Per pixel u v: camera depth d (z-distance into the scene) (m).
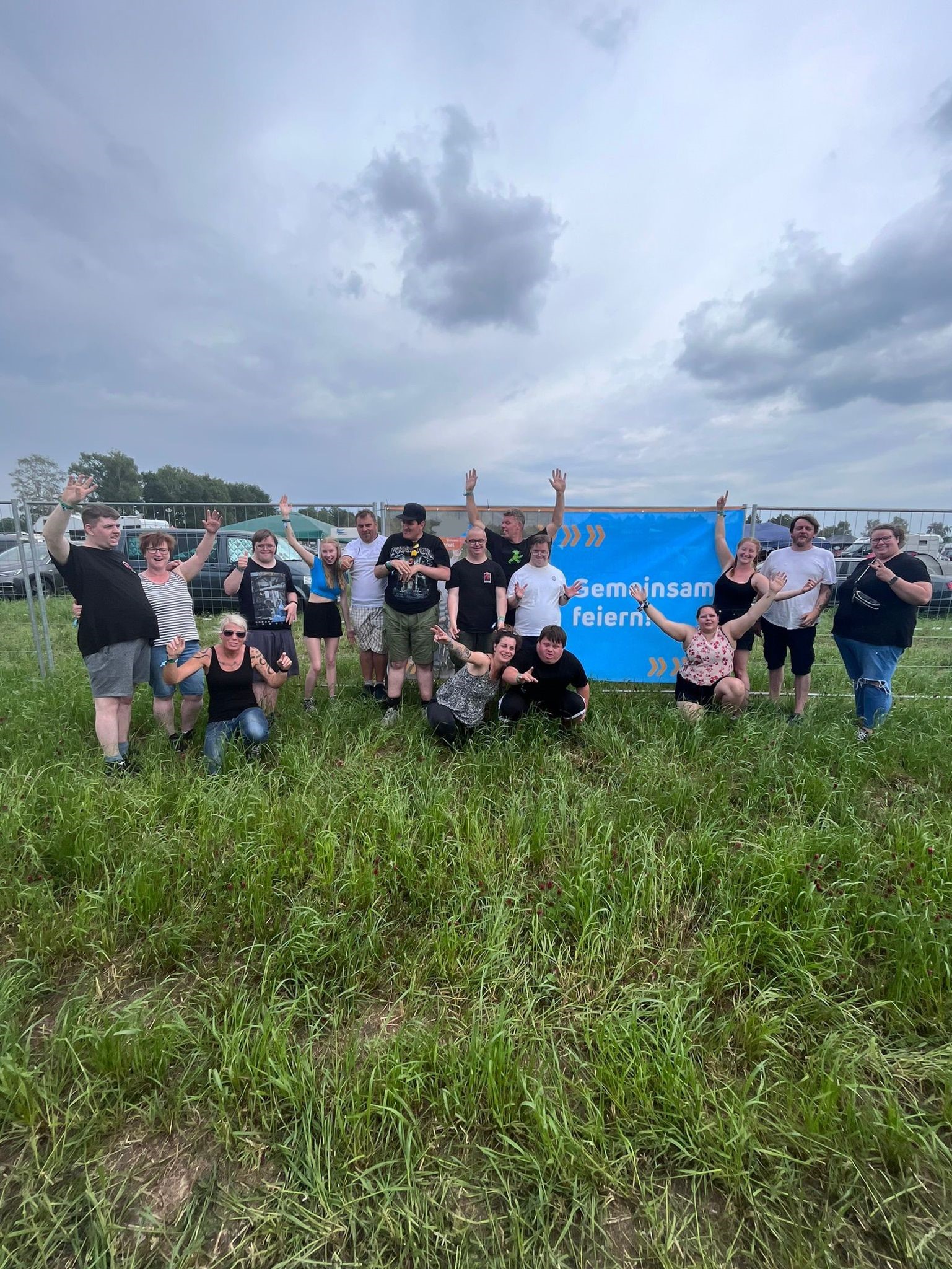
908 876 3.02
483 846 3.22
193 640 4.85
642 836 3.21
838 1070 2.06
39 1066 2.04
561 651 4.71
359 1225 1.65
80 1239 1.63
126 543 7.93
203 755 4.38
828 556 5.33
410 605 5.15
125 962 2.61
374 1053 2.10
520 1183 1.76
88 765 4.20
